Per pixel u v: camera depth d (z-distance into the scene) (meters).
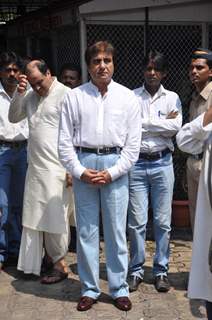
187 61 6.14
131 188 4.32
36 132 4.39
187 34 6.11
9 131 4.81
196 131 2.92
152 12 5.96
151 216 6.20
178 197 6.23
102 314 3.96
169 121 4.23
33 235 4.50
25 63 4.48
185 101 6.18
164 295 4.28
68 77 5.23
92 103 3.86
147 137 4.26
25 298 4.27
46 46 7.10
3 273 4.83
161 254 4.39
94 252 4.06
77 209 4.02
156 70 4.23
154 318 3.88
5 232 4.91
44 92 4.36
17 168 4.94
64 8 6.22
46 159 4.38
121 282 4.06
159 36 6.05
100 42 3.80
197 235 2.99
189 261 5.04
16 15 9.77
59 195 4.39
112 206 3.93
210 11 6.05
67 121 3.92
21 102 4.44
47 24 6.94
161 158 4.29
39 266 4.53
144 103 4.34
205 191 2.93
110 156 3.88
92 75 3.84
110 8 5.83
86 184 3.94
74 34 6.10
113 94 3.88
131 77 6.09
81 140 3.91
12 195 5.04
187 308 4.04
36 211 4.42
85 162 3.91
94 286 4.10
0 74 4.80
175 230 5.98
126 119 3.90
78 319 3.88
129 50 6.04
